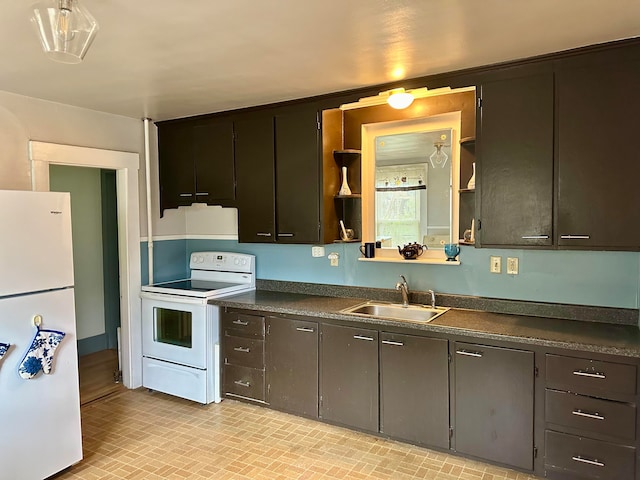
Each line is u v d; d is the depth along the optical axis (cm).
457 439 269
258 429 319
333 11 186
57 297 261
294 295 375
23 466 245
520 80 257
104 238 507
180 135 399
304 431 315
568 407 237
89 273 494
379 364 292
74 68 257
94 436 310
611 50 233
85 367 451
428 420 278
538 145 254
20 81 282
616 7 186
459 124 316
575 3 182
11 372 239
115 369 446
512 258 298
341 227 354
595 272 274
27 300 246
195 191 394
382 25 202
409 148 336
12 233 240
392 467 268
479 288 312
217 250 435
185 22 195
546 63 249
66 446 265
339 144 353
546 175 253
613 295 270
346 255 363
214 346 359
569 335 244
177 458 281
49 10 149
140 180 402
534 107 254
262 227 362
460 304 316
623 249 237
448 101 316
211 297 358
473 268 313
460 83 275
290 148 345
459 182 316
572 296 281
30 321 248
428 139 329
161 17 190
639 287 260
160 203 418
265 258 405
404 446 292
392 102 290
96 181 498
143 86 295
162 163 413
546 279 288
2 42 216
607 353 223
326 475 261
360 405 301
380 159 347
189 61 247
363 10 185
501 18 196
